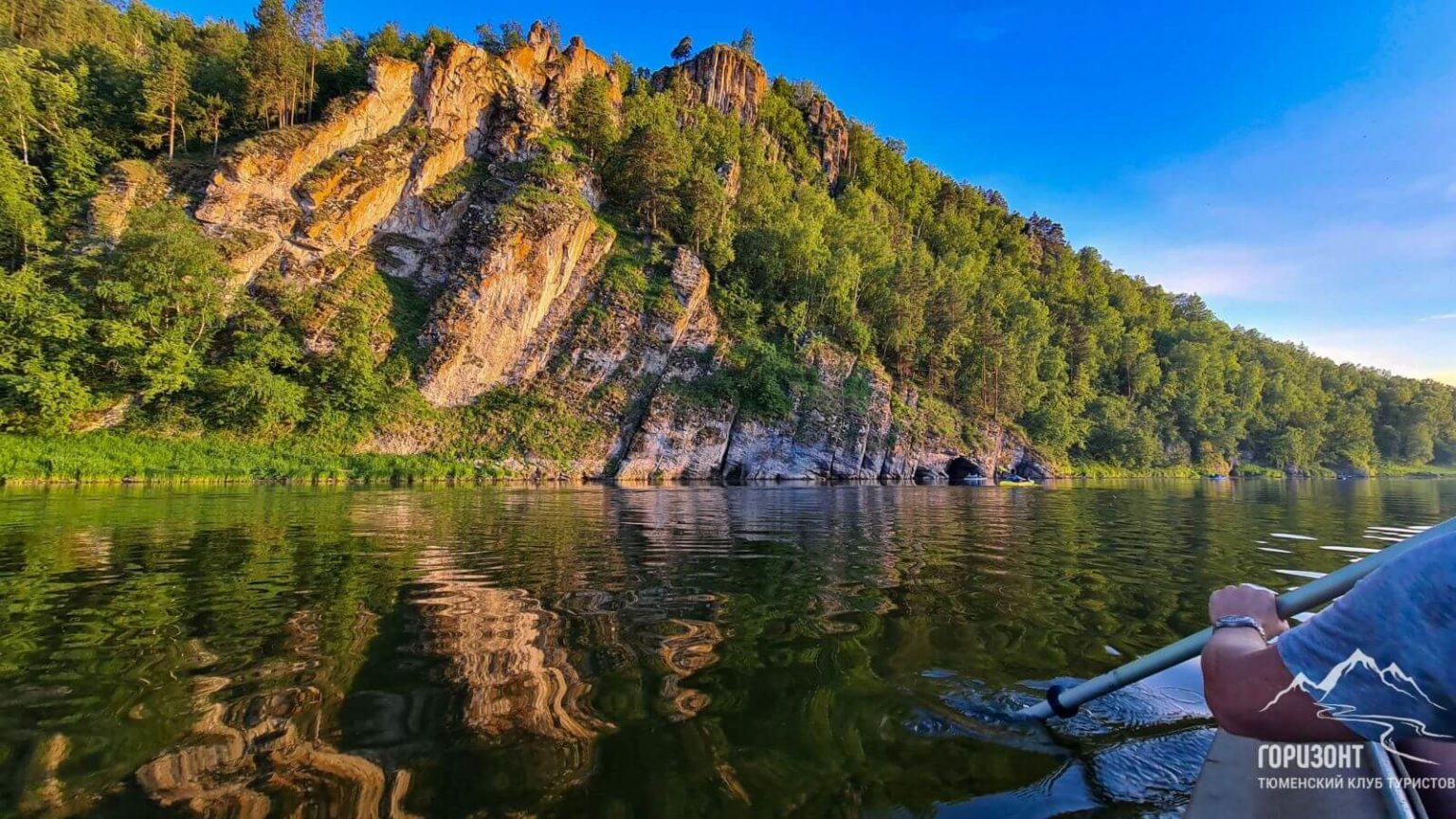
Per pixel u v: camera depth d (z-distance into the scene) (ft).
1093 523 48.57
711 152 230.89
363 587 22.06
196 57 177.27
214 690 12.51
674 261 163.32
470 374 136.98
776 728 11.23
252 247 127.13
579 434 140.05
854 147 342.23
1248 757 7.63
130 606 19.04
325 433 117.19
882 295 199.21
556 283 150.10
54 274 105.91
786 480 151.94
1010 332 227.20
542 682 13.25
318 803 8.46
